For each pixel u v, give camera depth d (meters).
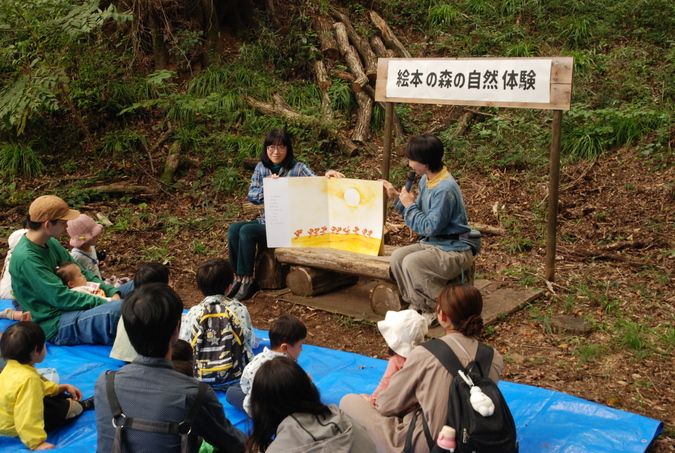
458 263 4.93
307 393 2.55
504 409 2.84
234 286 5.91
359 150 9.28
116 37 10.42
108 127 9.66
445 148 9.21
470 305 3.10
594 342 4.91
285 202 5.70
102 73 9.75
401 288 5.08
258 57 10.60
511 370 4.57
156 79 9.29
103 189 8.34
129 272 6.55
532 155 8.78
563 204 7.77
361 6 11.70
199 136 9.45
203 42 10.62
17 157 8.77
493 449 2.76
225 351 4.04
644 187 7.96
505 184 8.37
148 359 2.76
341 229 5.71
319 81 10.14
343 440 2.46
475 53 10.92
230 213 7.92
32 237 4.75
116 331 4.71
